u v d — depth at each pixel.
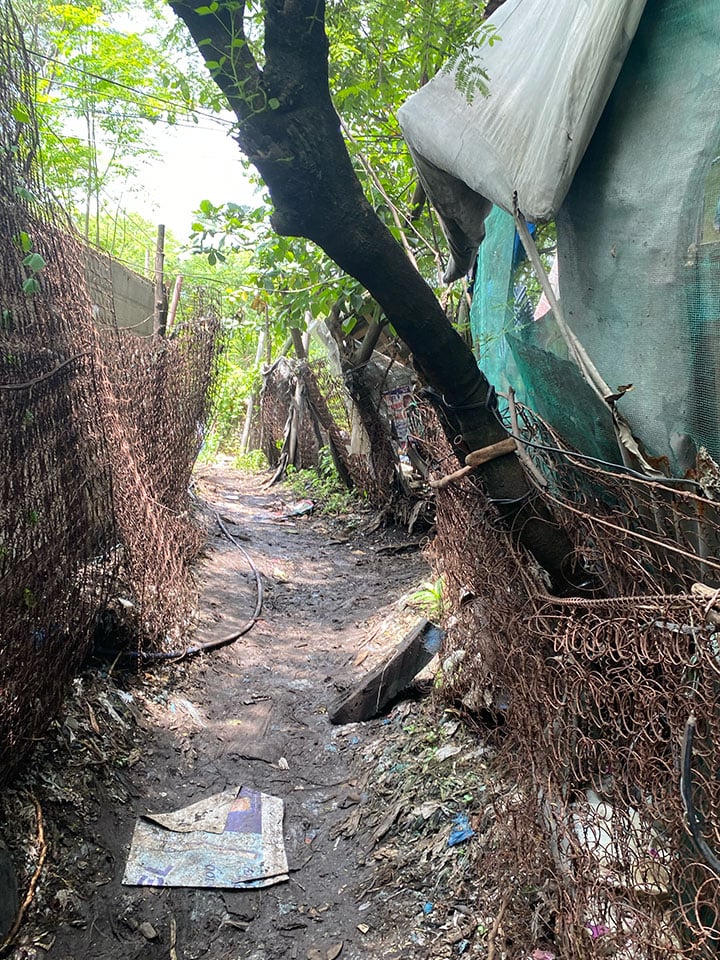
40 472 2.94
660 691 1.72
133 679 4.30
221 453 16.88
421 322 2.48
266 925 2.87
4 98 2.62
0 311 2.62
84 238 4.41
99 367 3.93
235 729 4.30
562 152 2.25
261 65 2.63
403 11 2.69
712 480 2.07
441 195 3.04
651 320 2.25
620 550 2.27
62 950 2.60
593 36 2.15
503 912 2.39
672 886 1.70
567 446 2.67
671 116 2.16
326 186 2.26
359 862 3.15
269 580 6.98
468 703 3.51
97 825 3.16
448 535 3.59
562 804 2.06
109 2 4.40
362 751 3.99
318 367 10.58
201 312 6.91
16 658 2.76
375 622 5.77
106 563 3.85
